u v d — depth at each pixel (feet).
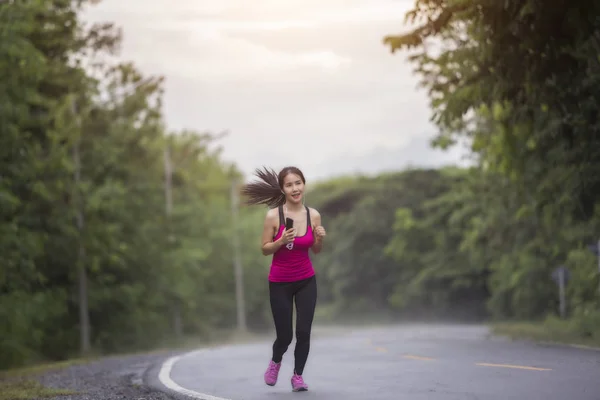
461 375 35.06
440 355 47.42
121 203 120.67
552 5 40.52
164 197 175.42
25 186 96.63
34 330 98.58
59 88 112.47
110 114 135.74
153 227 150.82
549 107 51.24
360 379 35.96
